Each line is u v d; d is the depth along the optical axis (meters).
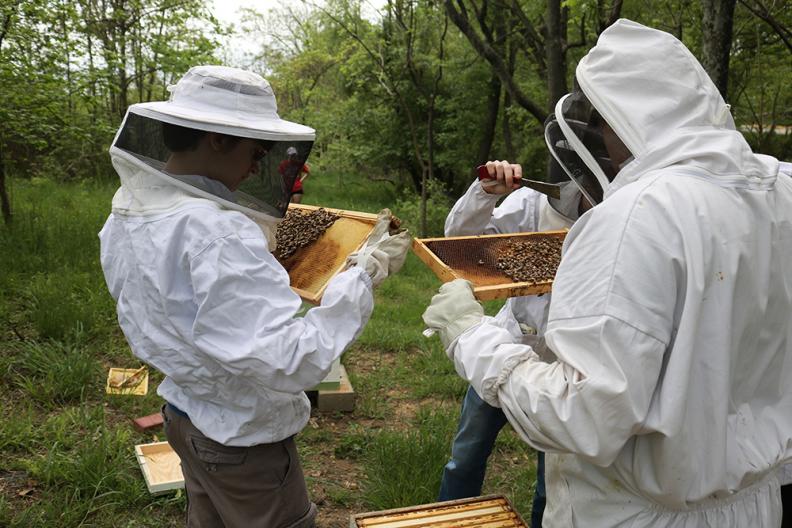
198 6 8.61
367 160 15.37
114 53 7.05
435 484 2.96
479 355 1.50
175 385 1.81
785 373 1.46
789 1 7.14
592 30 8.29
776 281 1.38
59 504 2.70
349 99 15.70
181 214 1.58
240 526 1.83
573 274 1.34
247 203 1.70
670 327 1.27
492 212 2.61
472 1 8.45
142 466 2.99
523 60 12.73
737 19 8.14
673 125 1.37
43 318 4.48
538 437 1.36
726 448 1.35
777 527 1.55
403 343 5.08
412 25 10.96
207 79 1.64
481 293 1.81
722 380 1.28
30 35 6.07
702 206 1.28
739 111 10.32
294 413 1.80
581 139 1.55
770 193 1.39
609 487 1.44
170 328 1.63
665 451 1.28
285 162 1.73
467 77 13.11
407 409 4.06
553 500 1.59
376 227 1.90
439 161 14.06
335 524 2.86
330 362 1.59
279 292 1.58
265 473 1.81
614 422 1.24
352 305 1.67
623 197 1.33
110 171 12.76
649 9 7.74
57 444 3.12
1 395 3.65
